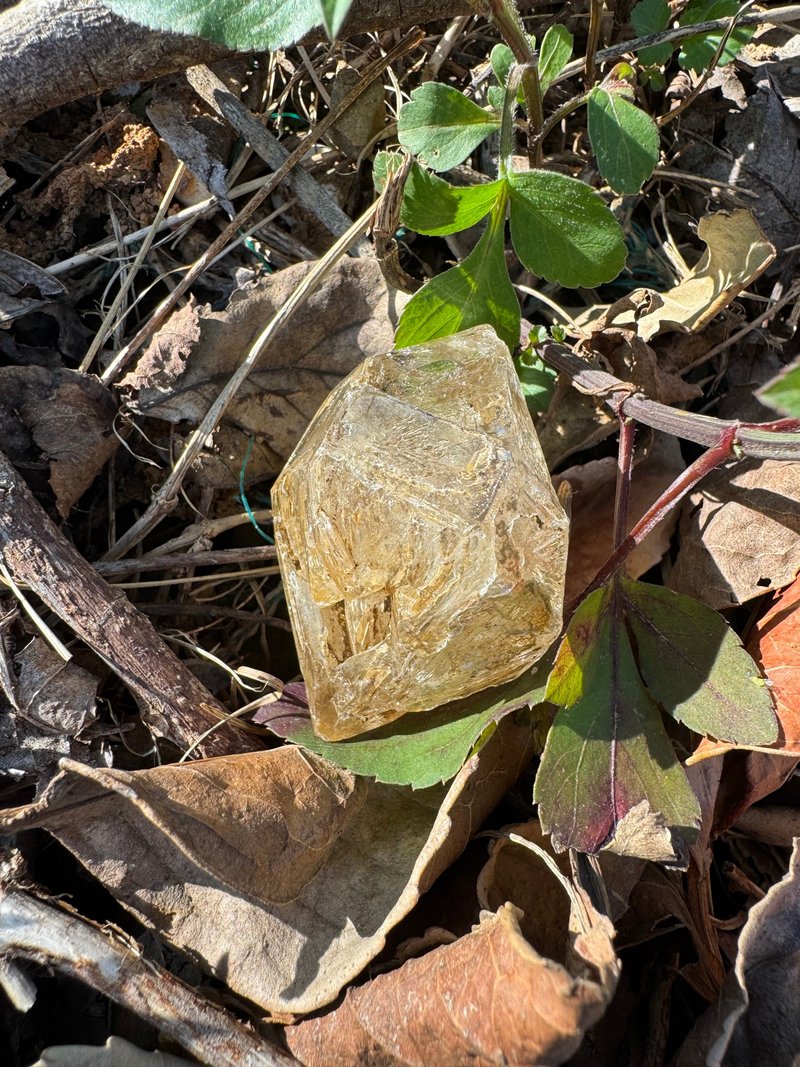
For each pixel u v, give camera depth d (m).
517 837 0.08
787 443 0.08
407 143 0.10
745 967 0.08
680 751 0.09
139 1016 0.08
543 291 0.12
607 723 0.08
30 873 0.09
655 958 0.09
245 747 0.09
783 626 0.09
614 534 0.10
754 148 0.12
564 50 0.10
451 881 0.09
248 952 0.08
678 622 0.09
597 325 0.11
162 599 0.11
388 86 0.12
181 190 0.12
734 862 0.09
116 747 0.09
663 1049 0.08
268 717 0.09
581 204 0.09
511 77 0.09
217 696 0.11
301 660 0.09
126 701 0.10
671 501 0.09
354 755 0.09
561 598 0.08
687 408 0.12
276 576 0.11
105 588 0.09
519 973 0.07
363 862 0.09
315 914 0.08
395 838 0.09
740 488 0.10
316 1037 0.08
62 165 0.11
